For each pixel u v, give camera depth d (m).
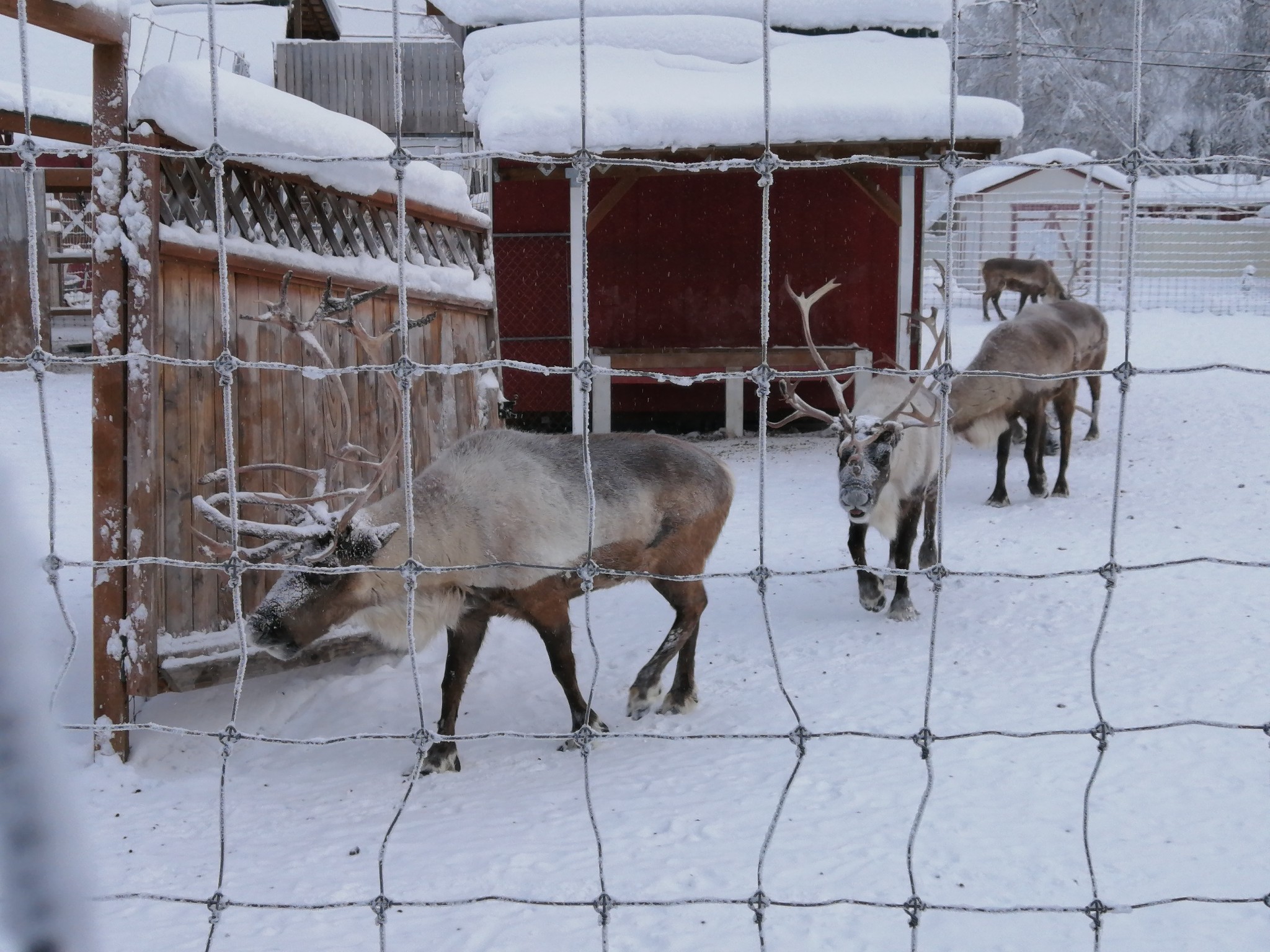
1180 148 33.47
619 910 3.54
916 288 13.44
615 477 5.06
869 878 3.66
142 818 4.42
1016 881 3.62
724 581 7.50
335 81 21.78
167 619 5.21
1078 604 6.64
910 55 12.51
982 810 4.12
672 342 13.85
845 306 13.77
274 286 5.66
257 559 5.59
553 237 13.41
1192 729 4.78
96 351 4.84
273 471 5.67
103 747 4.90
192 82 4.87
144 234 4.82
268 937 3.47
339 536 4.66
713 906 3.54
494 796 4.54
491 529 4.82
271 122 5.34
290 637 4.68
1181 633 6.02
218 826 4.34
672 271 13.74
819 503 9.49
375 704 5.62
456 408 7.27
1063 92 33.88
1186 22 32.38
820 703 5.34
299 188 6.01
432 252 7.33
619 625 6.75
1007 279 22.03
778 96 10.73
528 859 3.91
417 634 4.96
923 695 5.36
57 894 0.86
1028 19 29.17
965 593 7.01
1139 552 7.66
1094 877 3.18
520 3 12.72
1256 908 3.43
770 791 4.40
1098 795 4.21
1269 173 28.55
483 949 3.35
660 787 4.52
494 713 5.57
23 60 3.19
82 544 7.96
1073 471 10.41
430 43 21.86
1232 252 27.11
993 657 5.85
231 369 3.27
